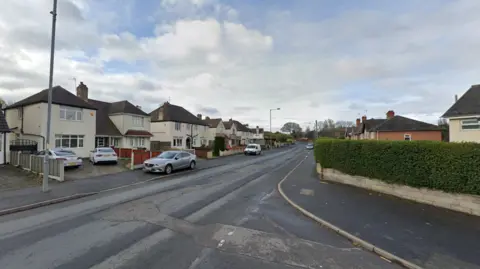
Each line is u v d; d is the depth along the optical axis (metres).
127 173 15.73
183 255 4.67
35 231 5.86
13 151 17.19
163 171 15.83
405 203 8.52
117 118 29.80
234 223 6.59
